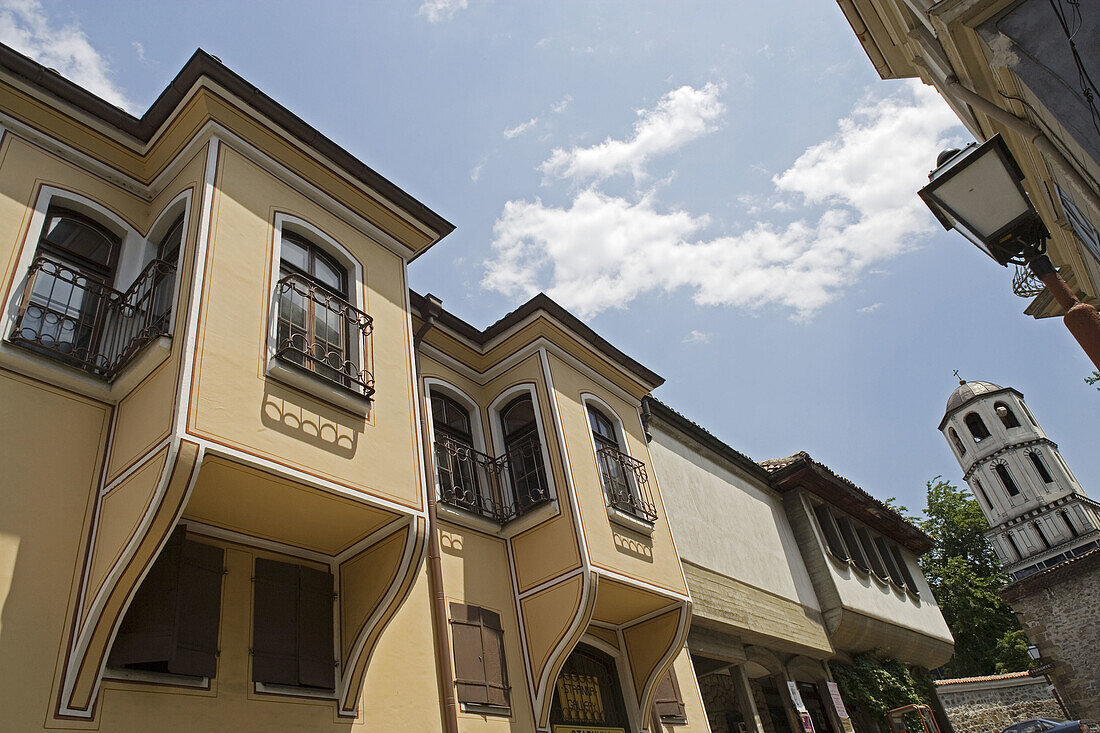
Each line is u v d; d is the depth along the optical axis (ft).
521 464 32.73
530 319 34.86
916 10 18.15
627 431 37.27
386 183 27.68
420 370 32.24
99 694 16.49
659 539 33.81
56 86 22.18
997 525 159.22
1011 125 16.49
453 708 24.38
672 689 34.78
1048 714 81.25
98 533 17.92
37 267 19.44
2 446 17.35
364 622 21.68
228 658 19.15
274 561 21.66
